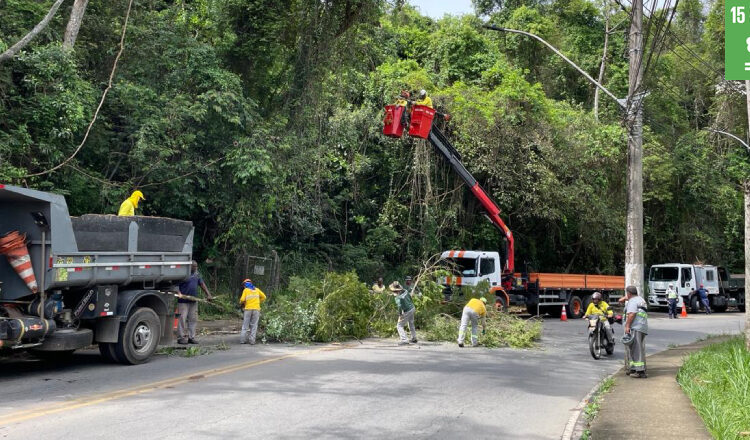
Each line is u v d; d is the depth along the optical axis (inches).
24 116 599.8
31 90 609.0
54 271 387.5
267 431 265.6
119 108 744.3
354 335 641.0
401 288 619.5
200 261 876.0
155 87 762.2
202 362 458.9
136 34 751.7
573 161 1199.6
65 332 405.1
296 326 598.9
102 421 274.2
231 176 775.7
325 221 1079.6
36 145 597.0
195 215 874.1
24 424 266.8
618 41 1748.3
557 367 498.0
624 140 1264.8
